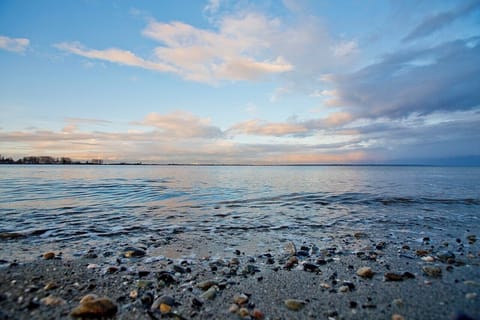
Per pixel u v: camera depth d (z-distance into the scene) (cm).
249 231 890
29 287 417
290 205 1484
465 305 377
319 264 573
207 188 2441
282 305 382
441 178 4209
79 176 4028
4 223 958
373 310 367
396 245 732
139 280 463
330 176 4975
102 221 1020
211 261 589
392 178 4238
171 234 838
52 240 746
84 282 449
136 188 2338
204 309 368
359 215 1202
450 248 702
